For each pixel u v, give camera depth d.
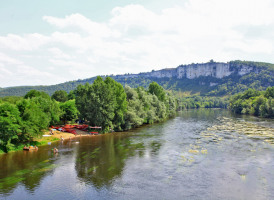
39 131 66.06
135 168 43.38
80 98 93.12
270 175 38.97
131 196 31.94
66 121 112.19
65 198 31.48
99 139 73.31
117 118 91.44
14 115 56.94
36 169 42.84
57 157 50.94
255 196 31.42
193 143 65.38
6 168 43.38
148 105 117.00
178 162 47.03
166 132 87.06
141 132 87.88
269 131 86.25
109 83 93.38
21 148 58.78
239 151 55.31
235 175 39.28
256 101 174.75
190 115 177.88
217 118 146.88
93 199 31.22
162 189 34.09
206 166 44.28
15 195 32.34
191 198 31.12
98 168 43.44
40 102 82.62
